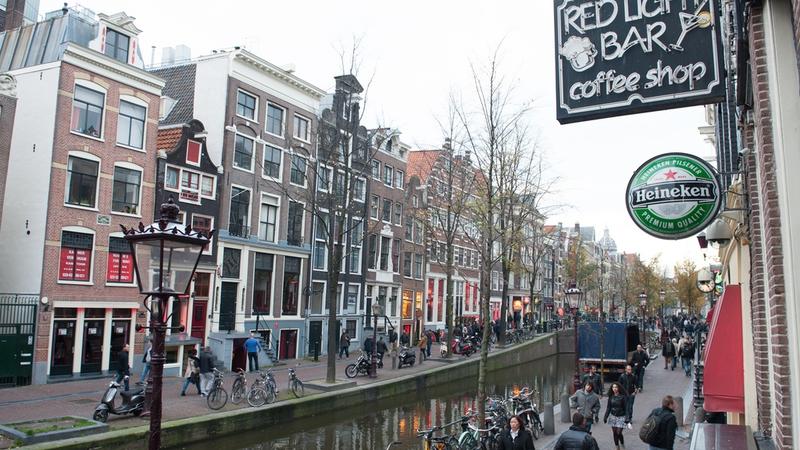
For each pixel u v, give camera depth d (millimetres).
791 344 4547
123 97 24078
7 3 30375
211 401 18078
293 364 29500
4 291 21719
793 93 4465
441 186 34781
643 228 7188
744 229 7965
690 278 55312
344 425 20406
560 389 29828
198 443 16281
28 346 20625
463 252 50719
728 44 7277
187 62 32500
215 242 27719
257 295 30500
